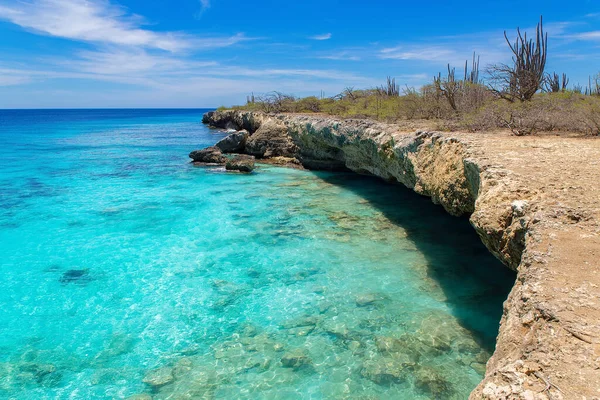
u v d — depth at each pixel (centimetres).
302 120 2362
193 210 1473
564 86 2370
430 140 1079
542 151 823
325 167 2311
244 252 1064
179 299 823
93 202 1602
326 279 902
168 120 10256
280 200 1617
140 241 1153
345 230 1238
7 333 709
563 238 432
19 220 1357
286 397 547
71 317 760
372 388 559
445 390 550
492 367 313
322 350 649
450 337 674
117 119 10981
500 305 779
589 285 346
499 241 555
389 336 680
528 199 558
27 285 886
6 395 559
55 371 610
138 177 2145
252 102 5244
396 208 1487
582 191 552
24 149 3481
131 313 772
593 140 993
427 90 2219
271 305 793
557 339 291
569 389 245
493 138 993
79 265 991
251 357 636
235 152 2869
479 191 666
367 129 1614
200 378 590
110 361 632
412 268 957
